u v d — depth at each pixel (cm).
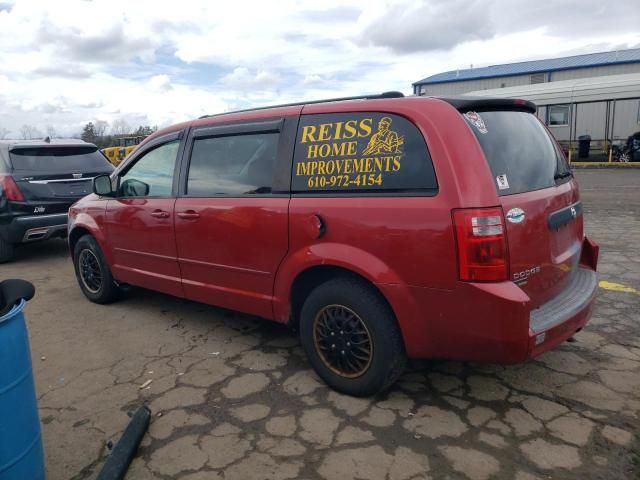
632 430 286
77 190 755
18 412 215
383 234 294
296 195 338
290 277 342
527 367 360
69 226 545
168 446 285
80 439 296
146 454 279
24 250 828
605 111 2556
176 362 389
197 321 473
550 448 272
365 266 301
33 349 422
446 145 280
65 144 775
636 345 389
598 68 3397
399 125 300
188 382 357
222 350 408
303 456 273
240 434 294
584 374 348
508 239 273
